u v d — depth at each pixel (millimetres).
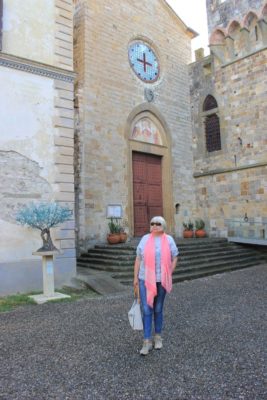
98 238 16438
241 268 15305
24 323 6965
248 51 19578
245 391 3908
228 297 9117
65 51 12195
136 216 18812
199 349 5277
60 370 4609
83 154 16297
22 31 11305
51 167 11367
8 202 10375
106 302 8773
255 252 17734
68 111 11969
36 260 10711
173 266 5328
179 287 10883
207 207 21000
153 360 4879
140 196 19188
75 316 7406
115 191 17484
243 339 5699
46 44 11789
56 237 11266
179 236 20594
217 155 20734
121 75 18578
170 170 20547
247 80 19484
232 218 19578
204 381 4191
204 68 22031
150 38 20625
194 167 22000
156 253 5211
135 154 19328
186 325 6562
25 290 10383
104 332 6223
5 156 10461
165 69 21312
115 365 4734
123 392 3967
